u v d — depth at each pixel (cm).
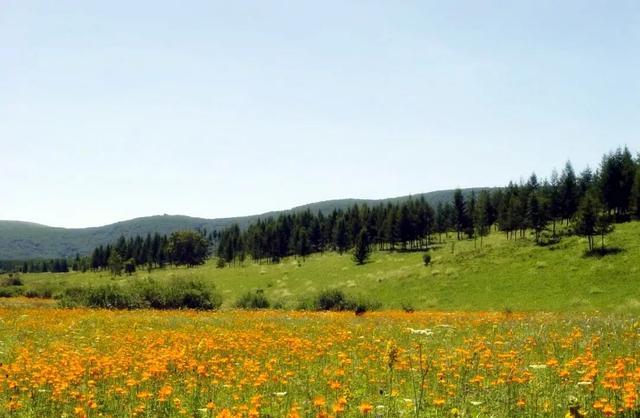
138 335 1806
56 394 926
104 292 3922
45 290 6538
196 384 998
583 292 5006
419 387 965
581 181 10569
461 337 1733
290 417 721
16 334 1902
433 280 6456
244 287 8712
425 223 11438
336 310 4469
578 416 652
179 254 16288
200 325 2244
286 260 13112
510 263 6519
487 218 11094
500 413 805
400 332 1872
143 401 934
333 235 13512
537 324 2028
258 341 1580
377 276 7506
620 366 885
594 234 6469
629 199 8169
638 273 5194
